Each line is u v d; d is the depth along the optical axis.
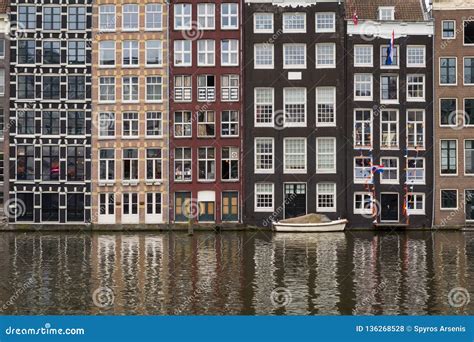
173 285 26.89
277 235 48.69
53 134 54.28
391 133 53.75
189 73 54.31
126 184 53.94
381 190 53.25
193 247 40.38
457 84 53.56
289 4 54.06
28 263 33.16
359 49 53.97
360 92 53.91
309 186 53.44
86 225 53.44
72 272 30.23
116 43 54.50
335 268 31.11
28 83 54.47
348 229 52.84
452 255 35.81
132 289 26.11
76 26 54.62
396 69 53.72
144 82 54.44
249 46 54.06
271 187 53.75
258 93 54.12
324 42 53.94
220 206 53.81
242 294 25.12
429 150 53.47
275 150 53.78
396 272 29.89
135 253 37.25
